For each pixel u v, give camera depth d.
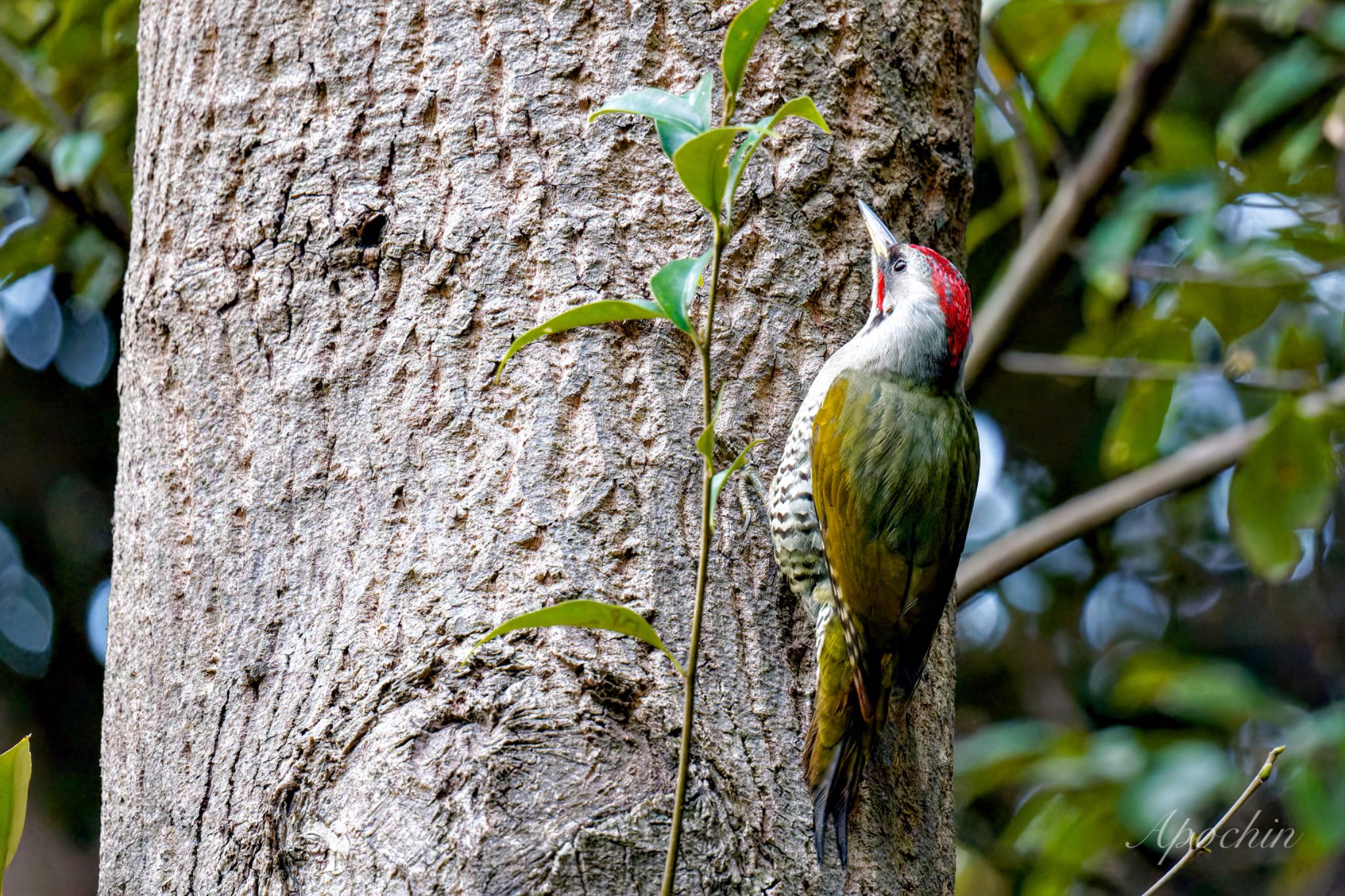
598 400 6.05
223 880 5.62
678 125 4.66
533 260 6.21
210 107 6.63
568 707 5.52
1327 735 10.59
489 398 6.05
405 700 5.61
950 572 7.22
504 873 5.22
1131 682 12.25
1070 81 12.60
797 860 5.64
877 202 6.91
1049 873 11.28
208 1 6.80
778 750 5.87
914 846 6.29
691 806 5.46
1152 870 15.29
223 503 6.18
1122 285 11.05
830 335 6.67
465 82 6.41
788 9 6.82
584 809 5.35
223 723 5.88
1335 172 12.21
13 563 15.93
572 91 6.42
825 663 6.22
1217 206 10.91
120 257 11.21
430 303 6.17
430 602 5.76
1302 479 10.69
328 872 5.39
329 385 6.16
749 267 6.52
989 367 11.20
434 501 5.92
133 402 6.66
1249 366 11.30
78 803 15.45
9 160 9.41
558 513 5.87
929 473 7.13
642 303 4.61
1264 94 10.88
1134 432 11.74
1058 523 10.80
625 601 5.80
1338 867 14.45
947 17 7.47
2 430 15.92
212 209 6.50
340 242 6.27
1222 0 12.13
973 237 12.12
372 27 6.52
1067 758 11.42
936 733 6.91
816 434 6.72
